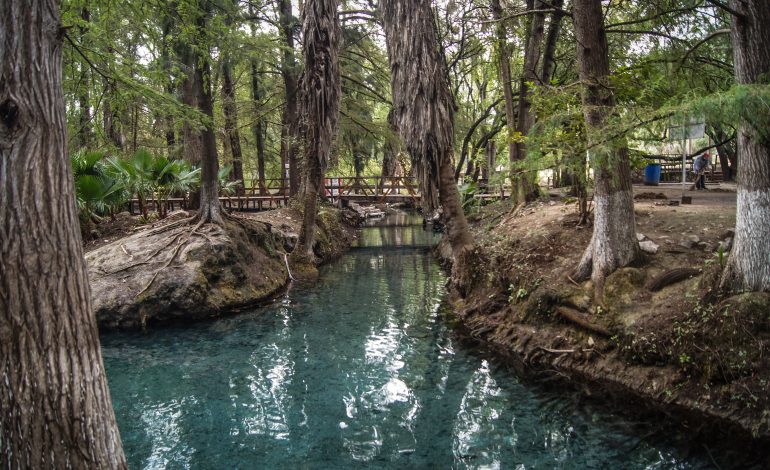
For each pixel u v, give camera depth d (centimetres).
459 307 897
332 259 1535
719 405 481
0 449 228
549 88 671
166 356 729
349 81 2039
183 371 670
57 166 250
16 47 237
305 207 1277
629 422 501
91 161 1164
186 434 502
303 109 1188
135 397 591
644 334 575
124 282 898
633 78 656
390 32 855
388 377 641
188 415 544
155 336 820
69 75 631
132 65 642
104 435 258
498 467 434
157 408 561
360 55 1920
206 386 621
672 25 843
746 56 492
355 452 466
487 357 699
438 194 893
